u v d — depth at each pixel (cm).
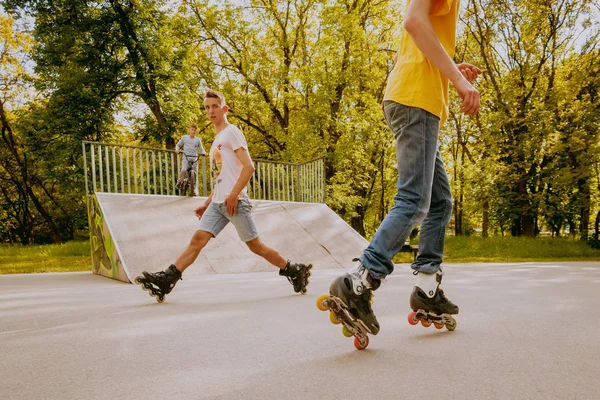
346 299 205
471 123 2358
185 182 983
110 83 1911
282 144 2128
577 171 1923
